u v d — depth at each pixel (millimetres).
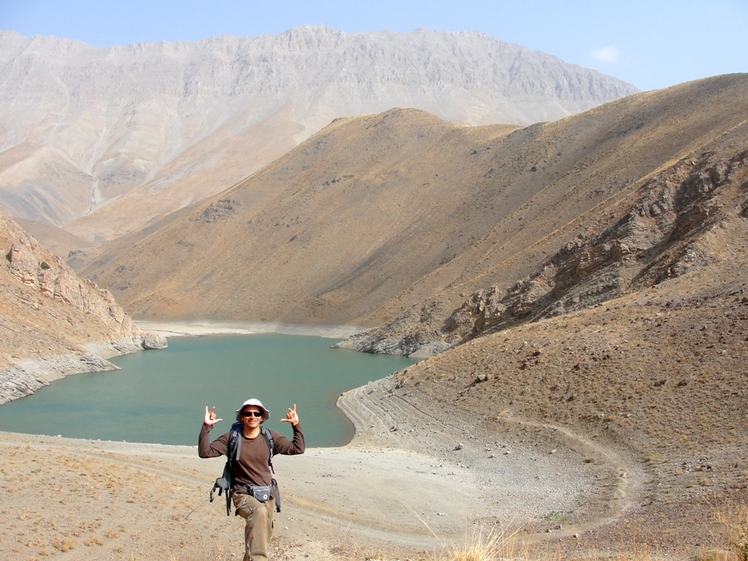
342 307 148250
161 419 52500
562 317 52125
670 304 44094
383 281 150750
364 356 98750
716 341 36188
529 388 41406
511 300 86125
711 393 32062
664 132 134750
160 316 174125
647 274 69062
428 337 97250
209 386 69125
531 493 28250
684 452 28125
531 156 172000
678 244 70438
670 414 32000
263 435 11305
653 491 24859
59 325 85688
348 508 26266
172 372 80000
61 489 22969
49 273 88812
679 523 20281
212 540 20766
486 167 186375
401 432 44062
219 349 111375
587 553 18188
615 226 80625
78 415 53781
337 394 63906
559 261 84500
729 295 41031
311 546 19781
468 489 30047
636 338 41062
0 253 84438
